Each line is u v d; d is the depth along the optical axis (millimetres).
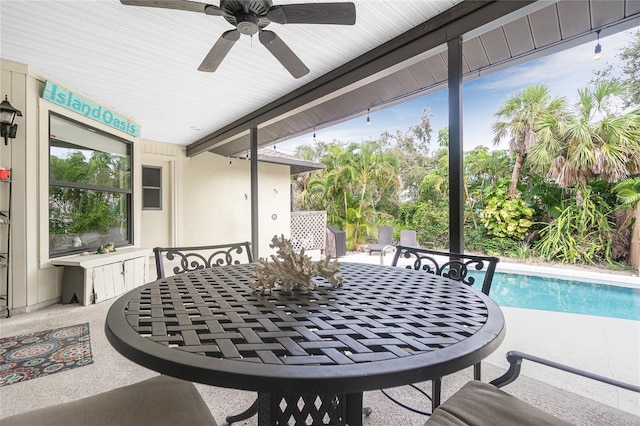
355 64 3510
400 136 15445
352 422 1161
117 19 2791
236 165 8625
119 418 1001
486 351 886
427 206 11359
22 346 2713
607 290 5633
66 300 4008
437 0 2590
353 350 848
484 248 9164
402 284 1598
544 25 2676
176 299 1331
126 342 893
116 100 4793
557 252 7820
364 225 11492
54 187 4176
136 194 5859
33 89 3756
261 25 2070
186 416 1023
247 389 722
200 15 2730
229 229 8461
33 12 2688
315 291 1461
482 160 9422
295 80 4086
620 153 6750
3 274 3529
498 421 979
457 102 2689
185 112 5371
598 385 2115
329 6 1898
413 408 1887
